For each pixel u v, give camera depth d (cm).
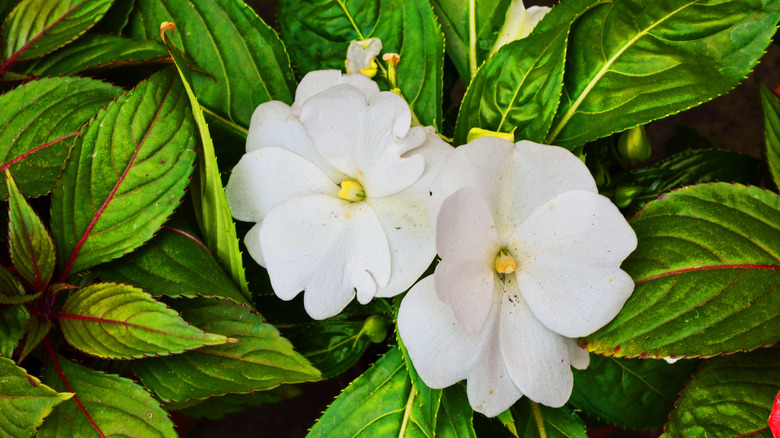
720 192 28
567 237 26
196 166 29
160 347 27
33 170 29
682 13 30
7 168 27
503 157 26
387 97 26
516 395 27
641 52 30
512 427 28
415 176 27
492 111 29
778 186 30
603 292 26
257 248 29
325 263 27
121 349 27
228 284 29
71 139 29
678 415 28
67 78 29
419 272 27
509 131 29
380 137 26
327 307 27
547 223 26
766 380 28
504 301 27
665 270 27
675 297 27
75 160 28
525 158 26
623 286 26
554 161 26
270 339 29
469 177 25
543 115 29
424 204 27
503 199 26
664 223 28
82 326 28
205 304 29
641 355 27
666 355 26
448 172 25
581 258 26
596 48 30
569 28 29
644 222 28
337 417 30
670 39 30
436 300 26
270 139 28
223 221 28
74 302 28
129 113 28
